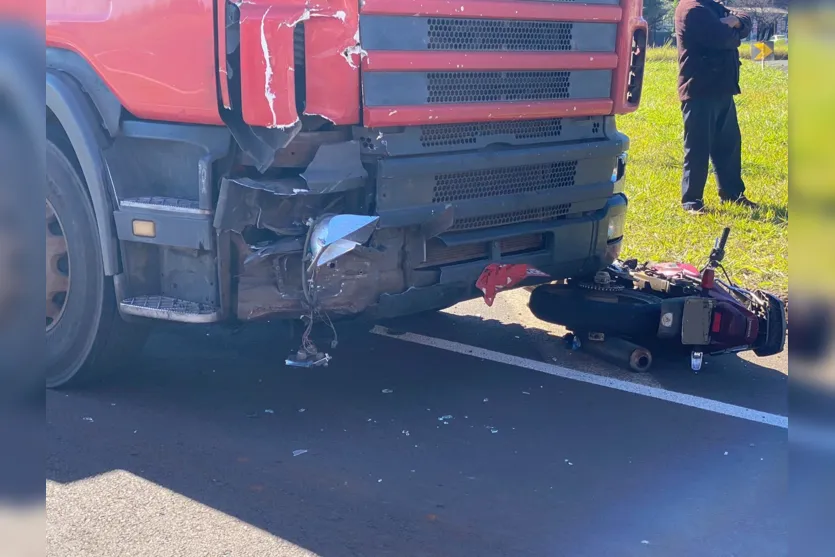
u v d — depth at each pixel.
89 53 4.46
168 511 3.60
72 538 3.39
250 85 3.88
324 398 4.77
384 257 4.25
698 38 8.02
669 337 4.96
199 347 5.54
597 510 3.64
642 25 5.27
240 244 4.06
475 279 4.64
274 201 4.01
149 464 4.00
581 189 5.07
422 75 4.30
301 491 3.78
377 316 4.34
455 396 4.80
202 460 4.05
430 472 3.95
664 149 11.66
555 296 5.29
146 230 4.27
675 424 4.46
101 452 4.12
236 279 4.12
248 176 4.10
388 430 4.38
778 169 10.23
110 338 4.72
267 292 4.08
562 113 4.89
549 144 4.93
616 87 5.18
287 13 3.84
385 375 5.10
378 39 4.12
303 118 4.02
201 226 4.09
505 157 4.62
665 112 15.26
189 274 4.27
